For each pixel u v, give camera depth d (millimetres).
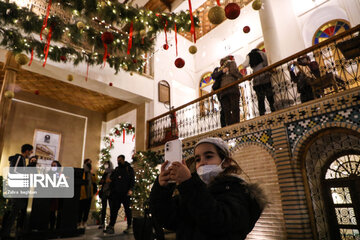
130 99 10023
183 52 12508
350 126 4766
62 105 10812
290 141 5645
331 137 5992
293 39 8875
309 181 5855
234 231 854
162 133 9234
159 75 10812
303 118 5461
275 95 6328
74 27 6453
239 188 989
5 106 6555
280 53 7629
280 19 9070
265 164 6004
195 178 829
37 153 9500
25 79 8945
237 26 11258
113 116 11906
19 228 5254
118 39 7086
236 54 10984
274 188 5742
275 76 6695
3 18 5645
